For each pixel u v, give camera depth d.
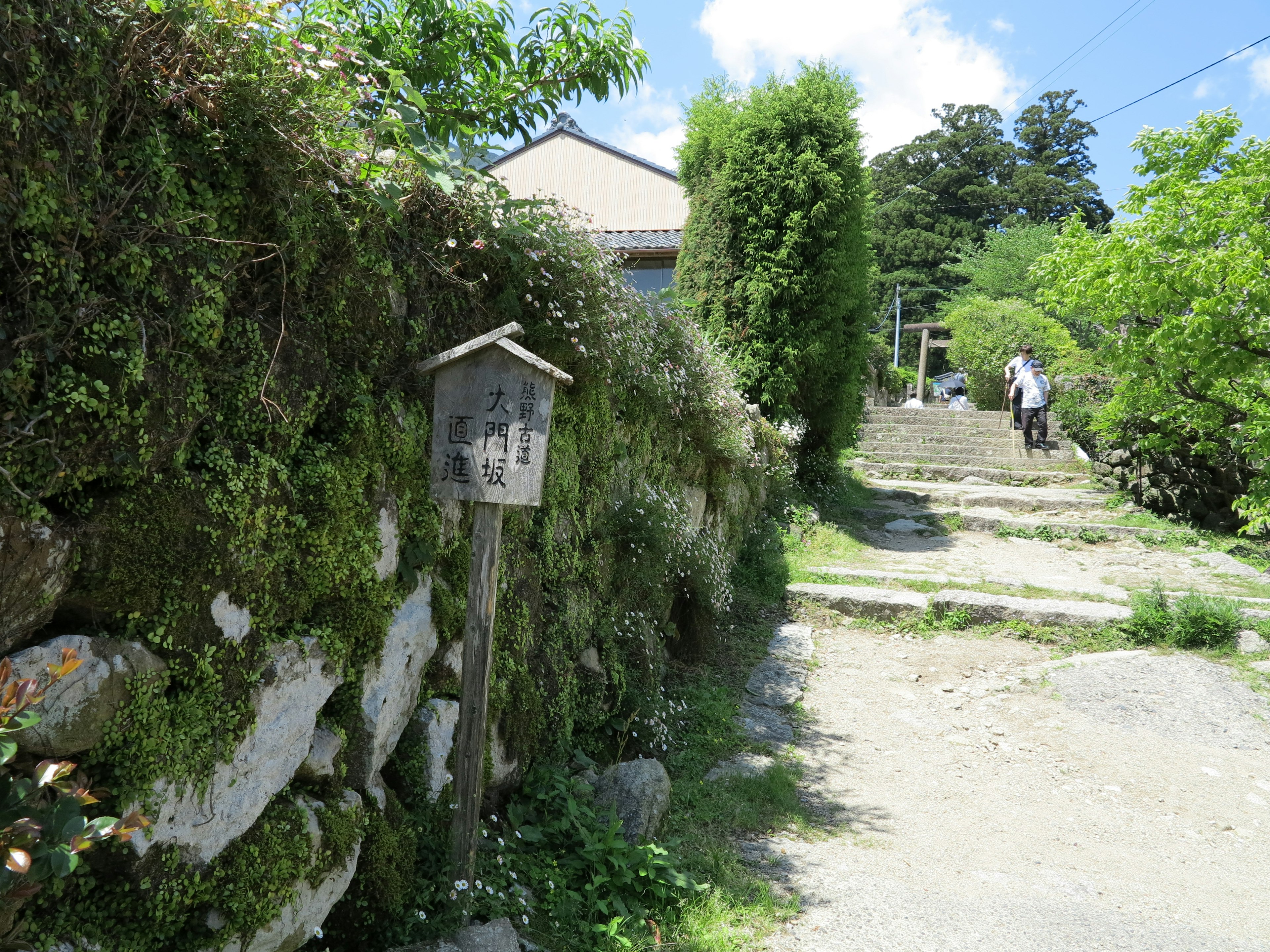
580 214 4.05
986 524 10.35
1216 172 7.43
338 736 2.40
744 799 4.12
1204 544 9.20
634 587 4.91
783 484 9.71
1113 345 8.68
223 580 2.00
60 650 1.66
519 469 2.69
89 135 1.71
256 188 2.12
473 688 2.76
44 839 1.45
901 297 35.47
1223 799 4.47
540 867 3.14
